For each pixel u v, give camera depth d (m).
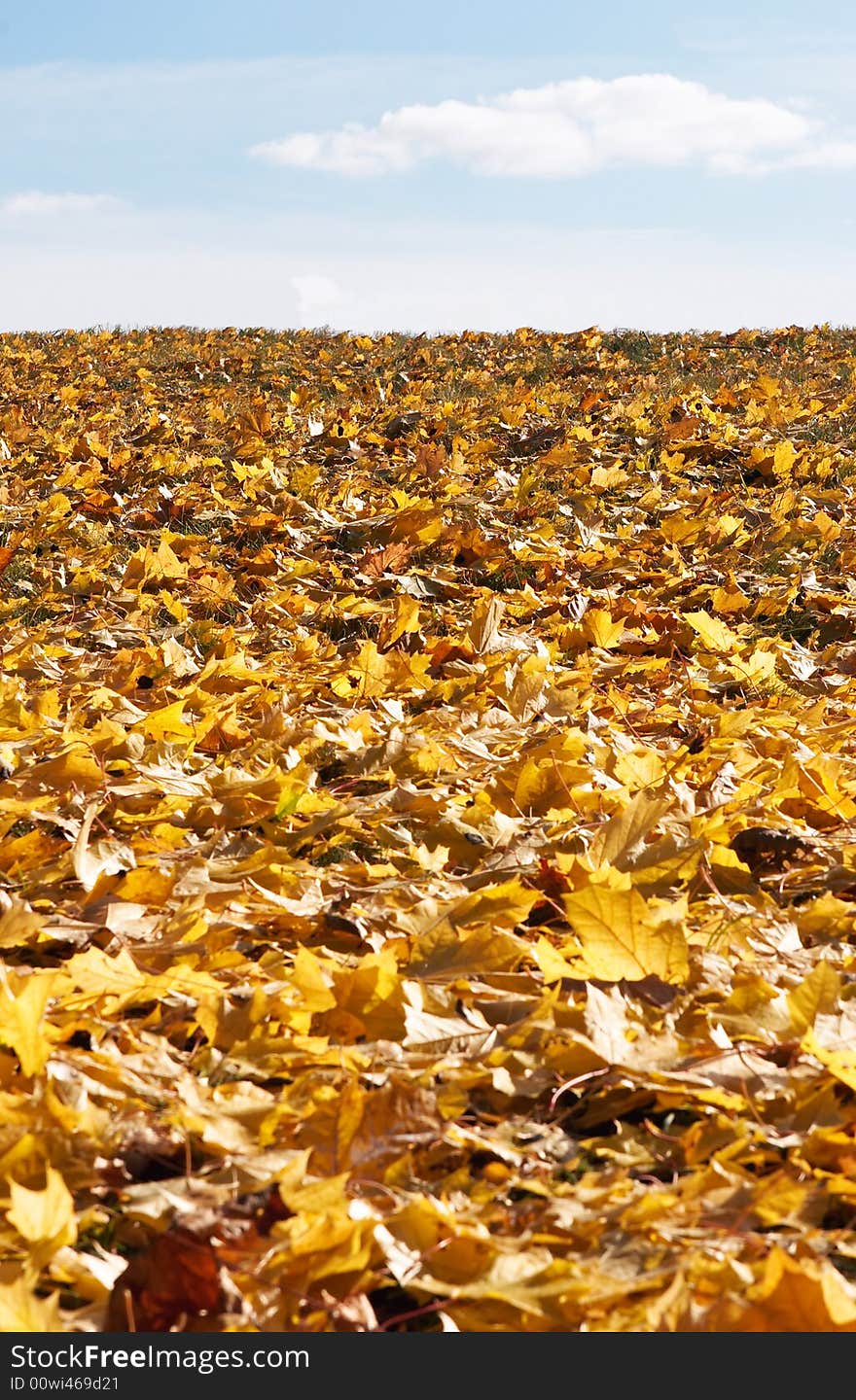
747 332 16.70
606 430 9.48
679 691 4.29
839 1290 1.31
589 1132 1.87
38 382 13.85
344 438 8.99
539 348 16.33
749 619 5.46
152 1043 1.99
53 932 2.31
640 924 2.12
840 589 5.81
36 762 3.27
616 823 2.68
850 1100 1.87
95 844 2.69
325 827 2.91
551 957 2.12
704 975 2.20
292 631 5.14
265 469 7.58
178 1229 1.46
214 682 4.14
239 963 2.24
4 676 4.34
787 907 2.59
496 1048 1.98
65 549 6.62
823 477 7.80
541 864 2.59
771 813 3.01
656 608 5.46
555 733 3.54
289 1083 1.95
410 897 2.52
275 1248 1.44
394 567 5.91
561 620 5.17
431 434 9.38
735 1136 1.76
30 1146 1.61
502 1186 1.66
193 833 2.90
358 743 3.49
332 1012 2.05
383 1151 1.69
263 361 15.06
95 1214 1.59
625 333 17.56
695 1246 1.50
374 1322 1.42
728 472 8.12
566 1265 1.43
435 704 4.11
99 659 4.66
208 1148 1.70
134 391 12.95
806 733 3.67
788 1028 1.99
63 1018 2.02
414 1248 1.50
